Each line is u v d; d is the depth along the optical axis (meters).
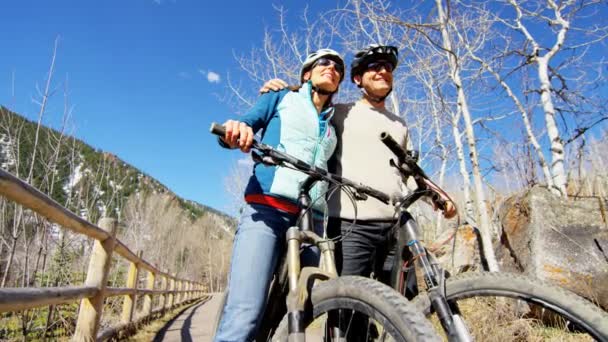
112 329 4.75
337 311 1.75
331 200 2.49
